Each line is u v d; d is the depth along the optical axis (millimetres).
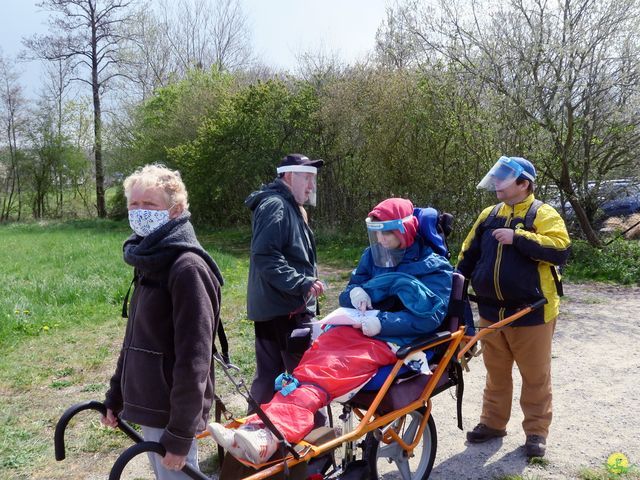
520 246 4078
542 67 12422
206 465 4367
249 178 20656
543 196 12875
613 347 6934
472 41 13055
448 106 13438
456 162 14172
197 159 21688
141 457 4570
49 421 5234
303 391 2998
